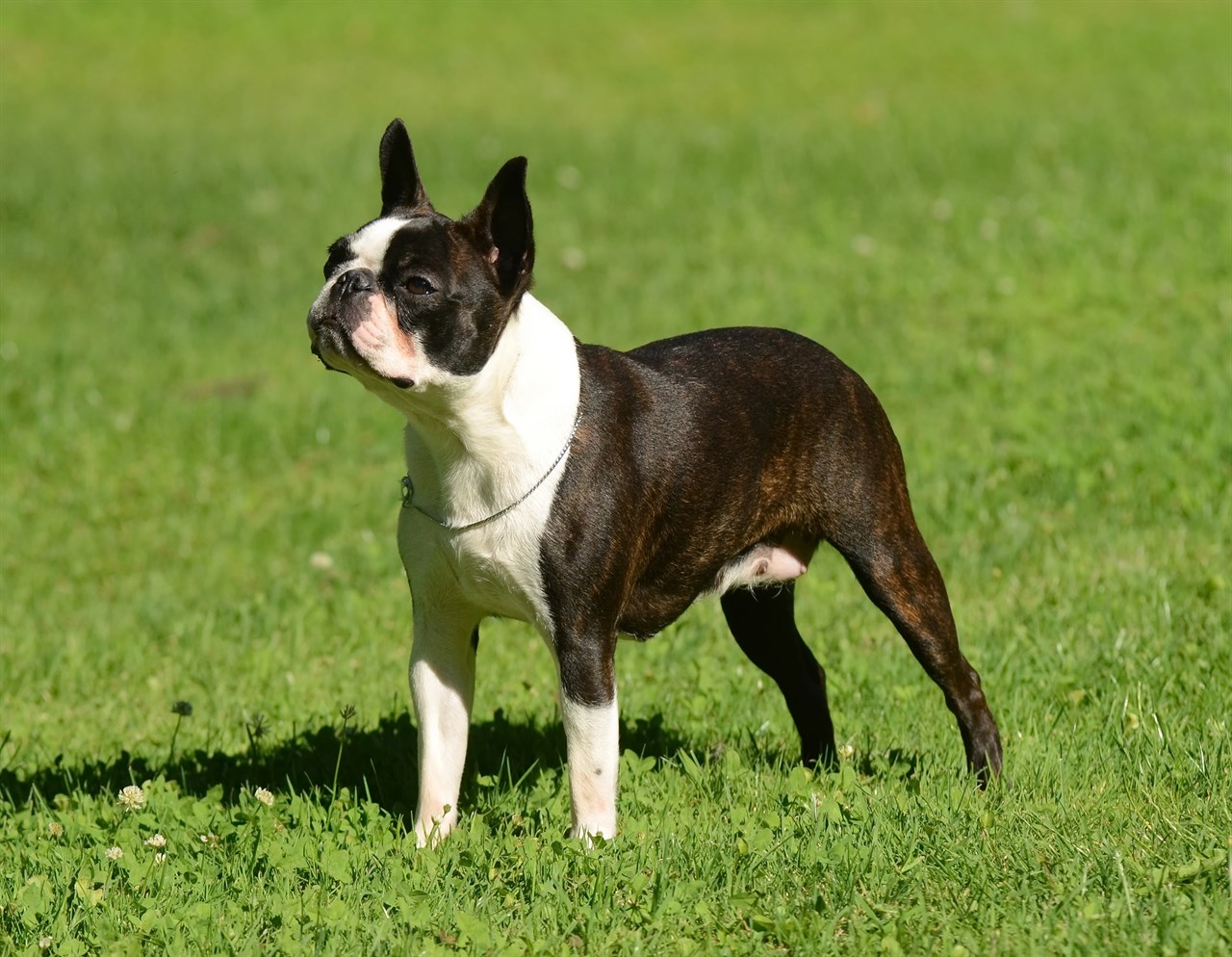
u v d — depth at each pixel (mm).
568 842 7172
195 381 17594
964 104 28219
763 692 9766
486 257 7121
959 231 20203
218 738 9539
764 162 24656
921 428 14492
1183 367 15047
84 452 15688
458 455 7184
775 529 8125
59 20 38312
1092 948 6125
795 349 8234
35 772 9117
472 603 7594
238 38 37500
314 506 14219
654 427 7531
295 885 7129
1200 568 11086
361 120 29938
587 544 7191
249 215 23812
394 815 8148
